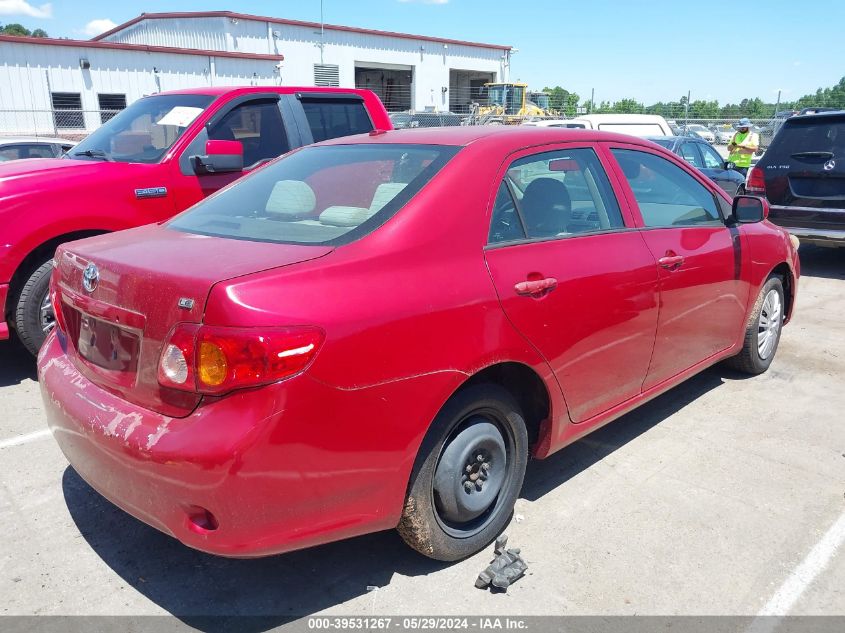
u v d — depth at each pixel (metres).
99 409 2.57
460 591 2.84
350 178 3.20
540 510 3.41
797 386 5.02
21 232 4.77
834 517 3.34
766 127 25.77
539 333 3.04
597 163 3.69
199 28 32.56
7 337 4.87
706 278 4.16
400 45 37.84
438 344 2.64
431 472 2.76
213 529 2.31
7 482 3.68
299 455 2.32
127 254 2.73
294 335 2.28
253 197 3.40
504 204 3.11
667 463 3.88
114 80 25.78
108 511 3.42
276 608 2.75
